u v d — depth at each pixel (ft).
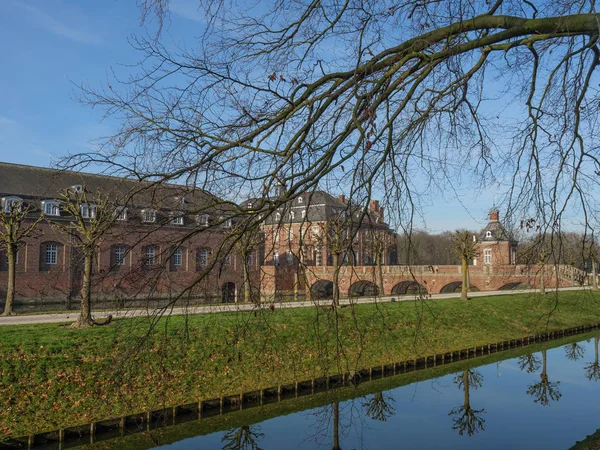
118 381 18.15
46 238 119.55
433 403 48.93
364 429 40.98
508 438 39.70
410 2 17.89
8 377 41.68
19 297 115.96
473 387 55.06
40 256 119.55
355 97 17.89
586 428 42.04
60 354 45.29
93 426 38.27
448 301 95.14
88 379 43.29
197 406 43.45
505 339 78.64
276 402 47.78
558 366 65.72
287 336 54.85
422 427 41.91
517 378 59.36
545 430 41.65
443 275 151.43
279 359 51.85
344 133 16.88
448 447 37.27
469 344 73.20
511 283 148.77
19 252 116.67
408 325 71.82
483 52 19.33
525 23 17.88
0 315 75.72
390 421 43.47
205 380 47.29
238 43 18.76
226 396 45.19
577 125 19.94
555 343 82.28
